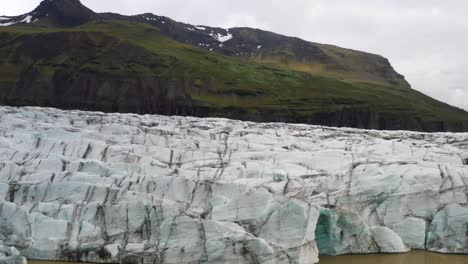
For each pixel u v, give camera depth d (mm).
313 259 31141
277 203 32031
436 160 47688
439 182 39250
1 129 47812
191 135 52906
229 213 32469
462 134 68812
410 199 38250
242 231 29375
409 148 50594
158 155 44094
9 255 27688
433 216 37594
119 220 31281
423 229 36781
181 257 28953
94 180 35500
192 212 32156
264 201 32344
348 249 34656
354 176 39969
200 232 29516
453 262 33094
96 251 29812
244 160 44500
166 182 35688
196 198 34875
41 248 30109
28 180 35406
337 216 34562
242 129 58125
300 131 62188
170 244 29594
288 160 44312
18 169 36750
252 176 39781
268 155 45406
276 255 29125
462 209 36562
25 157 39469
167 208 31141
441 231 36594
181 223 30016
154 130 52031
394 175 39094
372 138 58719
